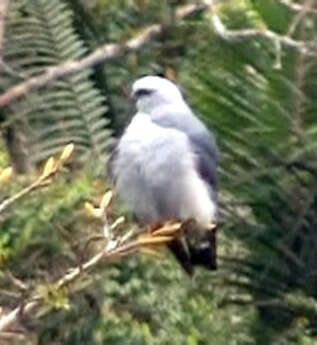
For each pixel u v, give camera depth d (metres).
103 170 15.67
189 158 13.54
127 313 15.27
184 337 15.59
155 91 13.77
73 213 14.92
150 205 13.50
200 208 13.48
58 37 17.25
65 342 14.88
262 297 16.94
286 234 16.95
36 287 9.37
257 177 16.81
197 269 16.48
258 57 16.62
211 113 16.80
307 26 16.20
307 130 16.77
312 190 16.86
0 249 13.91
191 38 17.25
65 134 16.78
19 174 16.45
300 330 16.89
